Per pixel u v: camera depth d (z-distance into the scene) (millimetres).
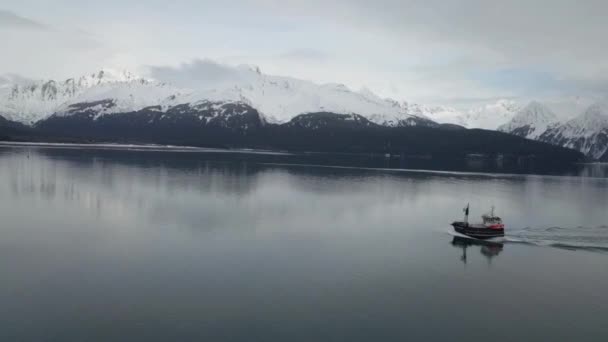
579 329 43375
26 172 148375
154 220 83562
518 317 45531
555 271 59094
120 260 59469
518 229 82875
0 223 78812
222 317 43906
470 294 50875
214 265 58312
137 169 171625
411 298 49438
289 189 131500
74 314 43938
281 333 41156
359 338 40656
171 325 42156
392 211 99875
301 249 66688
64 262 58312
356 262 61062
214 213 91562
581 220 92875
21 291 49000
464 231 76188
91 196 107375
